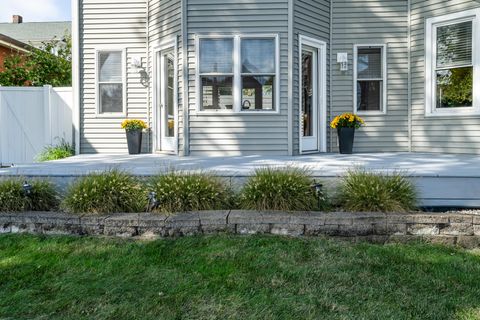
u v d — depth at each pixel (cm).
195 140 692
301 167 458
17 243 328
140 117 809
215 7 679
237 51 676
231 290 242
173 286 248
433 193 414
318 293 237
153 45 778
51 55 1293
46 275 267
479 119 660
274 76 680
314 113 761
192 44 684
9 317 212
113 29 802
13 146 806
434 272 269
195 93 686
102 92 816
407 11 760
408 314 212
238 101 680
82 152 812
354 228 334
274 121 684
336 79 777
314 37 732
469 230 331
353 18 770
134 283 252
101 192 376
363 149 777
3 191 388
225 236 333
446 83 707
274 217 341
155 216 350
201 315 211
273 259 288
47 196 404
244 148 687
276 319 207
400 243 329
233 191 406
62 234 351
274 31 676
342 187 395
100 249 311
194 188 380
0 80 1198
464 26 675
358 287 245
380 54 777
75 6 801
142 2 798
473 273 267
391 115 771
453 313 214
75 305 224
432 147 728
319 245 314
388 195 371
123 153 806
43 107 815
